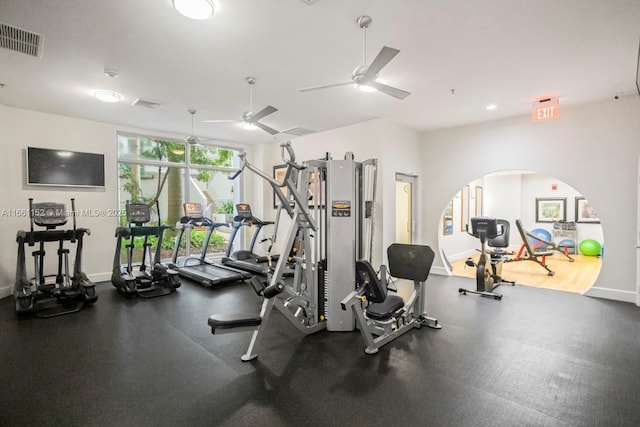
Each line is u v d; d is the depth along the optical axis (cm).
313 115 540
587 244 808
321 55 327
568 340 323
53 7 245
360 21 266
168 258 689
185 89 420
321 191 377
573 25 273
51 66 348
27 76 375
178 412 212
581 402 222
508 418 205
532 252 648
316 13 255
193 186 719
